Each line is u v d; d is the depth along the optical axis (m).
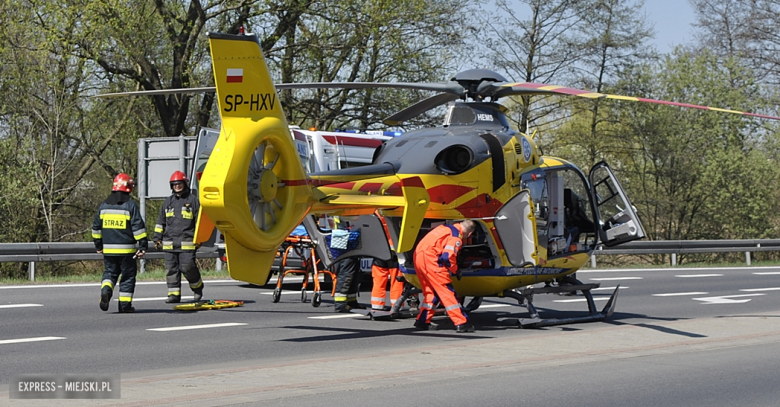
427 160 9.66
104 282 11.36
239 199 7.65
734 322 11.20
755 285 17.81
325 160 16.30
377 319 11.22
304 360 7.99
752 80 37.47
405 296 11.30
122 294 11.49
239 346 9.01
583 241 12.09
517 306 13.22
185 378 6.94
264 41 27.08
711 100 36.84
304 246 12.90
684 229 38.34
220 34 7.71
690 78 36.69
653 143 36.78
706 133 36.44
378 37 26.97
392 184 9.41
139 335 9.66
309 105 29.25
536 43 36.34
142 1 24.59
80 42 23.89
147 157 19.33
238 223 7.67
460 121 10.40
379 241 10.91
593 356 8.34
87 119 26.45
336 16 26.67
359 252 11.10
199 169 15.58
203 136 15.65
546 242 10.77
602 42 35.69
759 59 42.44
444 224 10.15
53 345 8.90
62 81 24.53
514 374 7.30
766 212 35.16
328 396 6.26
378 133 18.12
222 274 18.78
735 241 26.62
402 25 27.58
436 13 27.66
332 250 11.45
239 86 7.82
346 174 9.07
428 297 10.32
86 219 29.19
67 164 26.56
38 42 23.58
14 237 24.17
